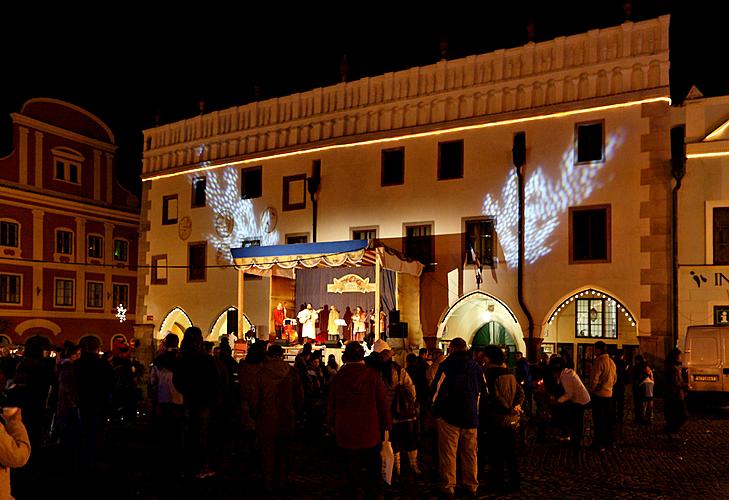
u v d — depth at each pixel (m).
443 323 23.83
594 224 21.69
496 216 23.20
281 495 9.40
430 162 24.56
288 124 27.80
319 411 14.02
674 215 20.48
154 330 31.11
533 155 22.69
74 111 37.75
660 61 20.89
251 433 11.53
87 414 10.00
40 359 11.75
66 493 9.48
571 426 12.96
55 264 36.09
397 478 10.14
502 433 9.77
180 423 11.04
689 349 18.53
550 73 22.48
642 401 16.28
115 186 40.03
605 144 21.56
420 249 24.56
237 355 23.41
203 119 30.55
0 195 33.59
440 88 24.50
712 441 13.88
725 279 20.00
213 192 29.83
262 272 25.62
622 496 9.40
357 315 24.53
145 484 10.01
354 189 26.02
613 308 22.73
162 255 31.27
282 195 27.67
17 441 4.62
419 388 12.38
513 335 23.72
